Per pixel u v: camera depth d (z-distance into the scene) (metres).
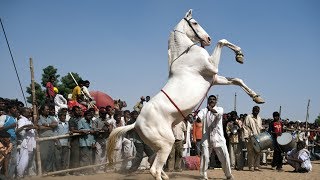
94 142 10.64
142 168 12.28
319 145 17.89
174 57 8.34
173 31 8.55
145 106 8.08
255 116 12.30
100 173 10.70
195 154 15.05
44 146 9.90
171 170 11.46
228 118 12.62
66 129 10.40
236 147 12.42
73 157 10.24
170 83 8.09
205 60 8.01
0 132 8.58
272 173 11.35
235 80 8.55
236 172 11.59
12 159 9.05
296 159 11.88
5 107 10.07
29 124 9.43
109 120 11.46
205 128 9.39
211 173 11.22
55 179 9.26
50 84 12.58
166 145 7.89
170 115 7.91
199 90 7.97
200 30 8.59
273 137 12.31
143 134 7.93
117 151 11.11
